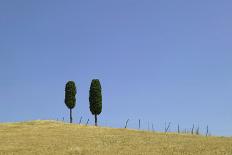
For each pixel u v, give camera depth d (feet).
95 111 330.75
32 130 283.59
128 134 266.98
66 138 247.09
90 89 334.85
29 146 220.23
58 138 246.88
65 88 345.31
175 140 241.76
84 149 210.59
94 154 199.31
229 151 208.13
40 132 273.75
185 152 205.26
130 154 199.62
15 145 224.12
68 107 342.64
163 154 200.54
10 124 315.37
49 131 278.46
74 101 343.26
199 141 238.48
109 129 294.05
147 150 209.56
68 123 322.55
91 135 260.21
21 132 274.36
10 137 252.62
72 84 344.69
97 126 311.68
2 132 276.00
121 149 212.02
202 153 203.10
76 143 228.63
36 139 243.40
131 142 232.94
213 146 221.25
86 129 290.56
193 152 205.57
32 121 325.42
